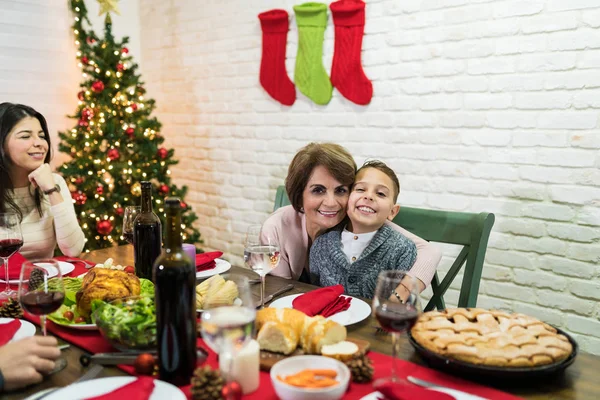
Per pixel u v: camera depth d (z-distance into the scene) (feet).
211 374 2.55
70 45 11.25
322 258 4.94
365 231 4.84
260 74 9.87
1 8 10.14
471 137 7.71
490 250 7.76
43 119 6.50
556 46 6.82
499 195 7.57
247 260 4.05
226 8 10.42
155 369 2.83
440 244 8.16
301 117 9.61
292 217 5.42
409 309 2.67
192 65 11.35
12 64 10.41
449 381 2.79
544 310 7.39
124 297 3.48
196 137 11.59
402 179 8.50
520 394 2.69
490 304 7.86
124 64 10.53
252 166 10.57
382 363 3.01
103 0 9.93
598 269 6.88
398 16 8.14
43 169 6.03
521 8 7.02
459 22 7.57
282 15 9.32
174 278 2.61
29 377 2.73
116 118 10.14
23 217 6.23
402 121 8.35
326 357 2.75
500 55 7.28
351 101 8.82
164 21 11.74
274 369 2.62
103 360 2.95
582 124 6.76
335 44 8.75
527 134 7.22
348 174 4.79
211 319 2.48
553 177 7.07
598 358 3.14
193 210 11.94
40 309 3.00
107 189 9.85
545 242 7.26
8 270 4.82
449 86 7.80
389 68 8.36
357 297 4.23
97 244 9.92
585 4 6.54
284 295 4.37
